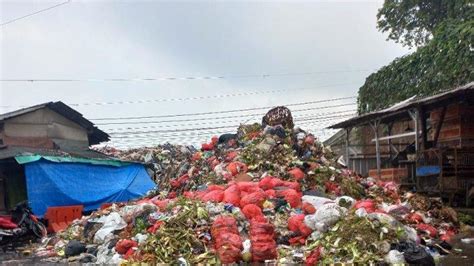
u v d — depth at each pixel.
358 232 7.46
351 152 27.67
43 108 20.84
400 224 7.99
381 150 23.52
